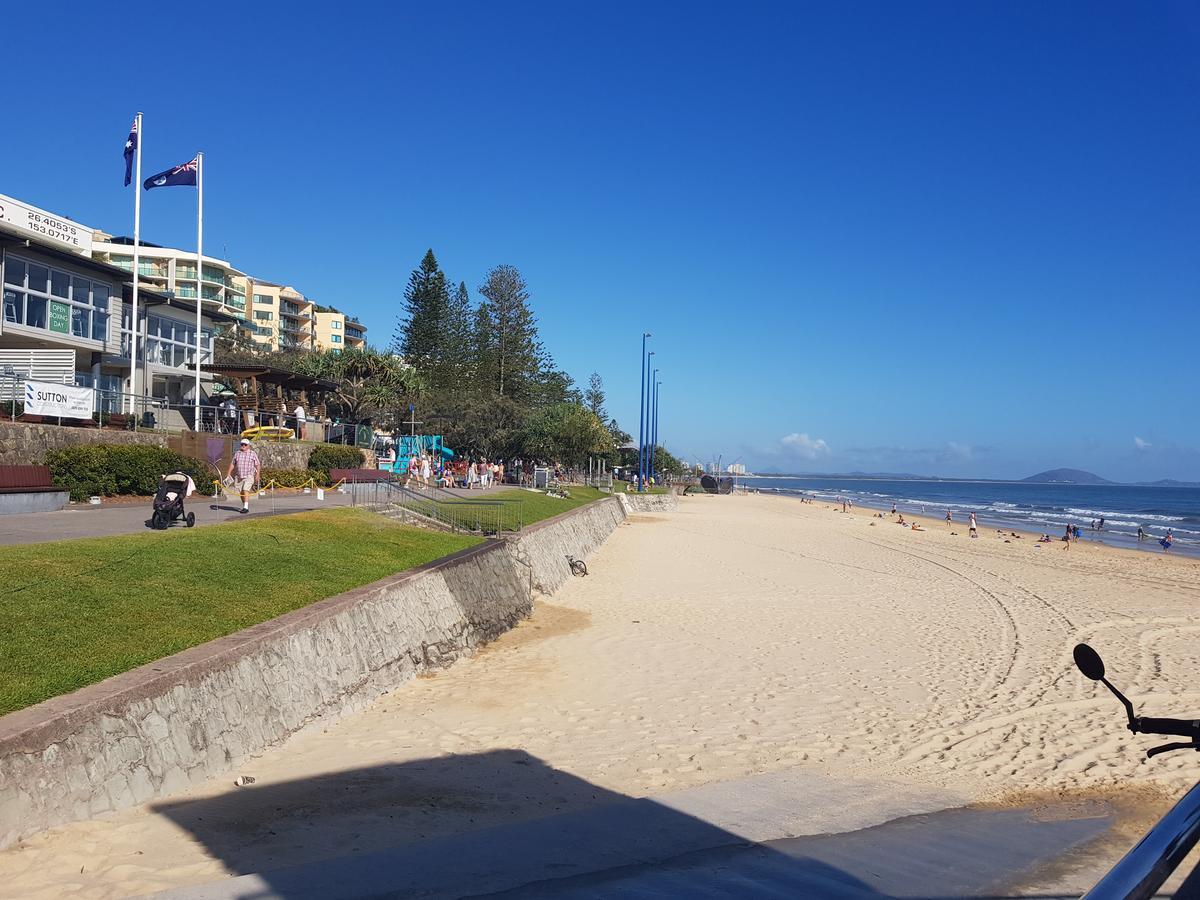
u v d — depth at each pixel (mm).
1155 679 13156
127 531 14727
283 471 28500
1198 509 109062
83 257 30125
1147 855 1920
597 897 5262
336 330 126250
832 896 5453
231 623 9625
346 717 10023
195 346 36938
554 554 24500
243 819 6516
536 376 74875
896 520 64688
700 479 115250
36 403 21359
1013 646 15695
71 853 5574
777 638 16094
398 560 15703
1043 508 103438
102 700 6504
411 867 5684
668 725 10133
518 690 11789
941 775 8461
